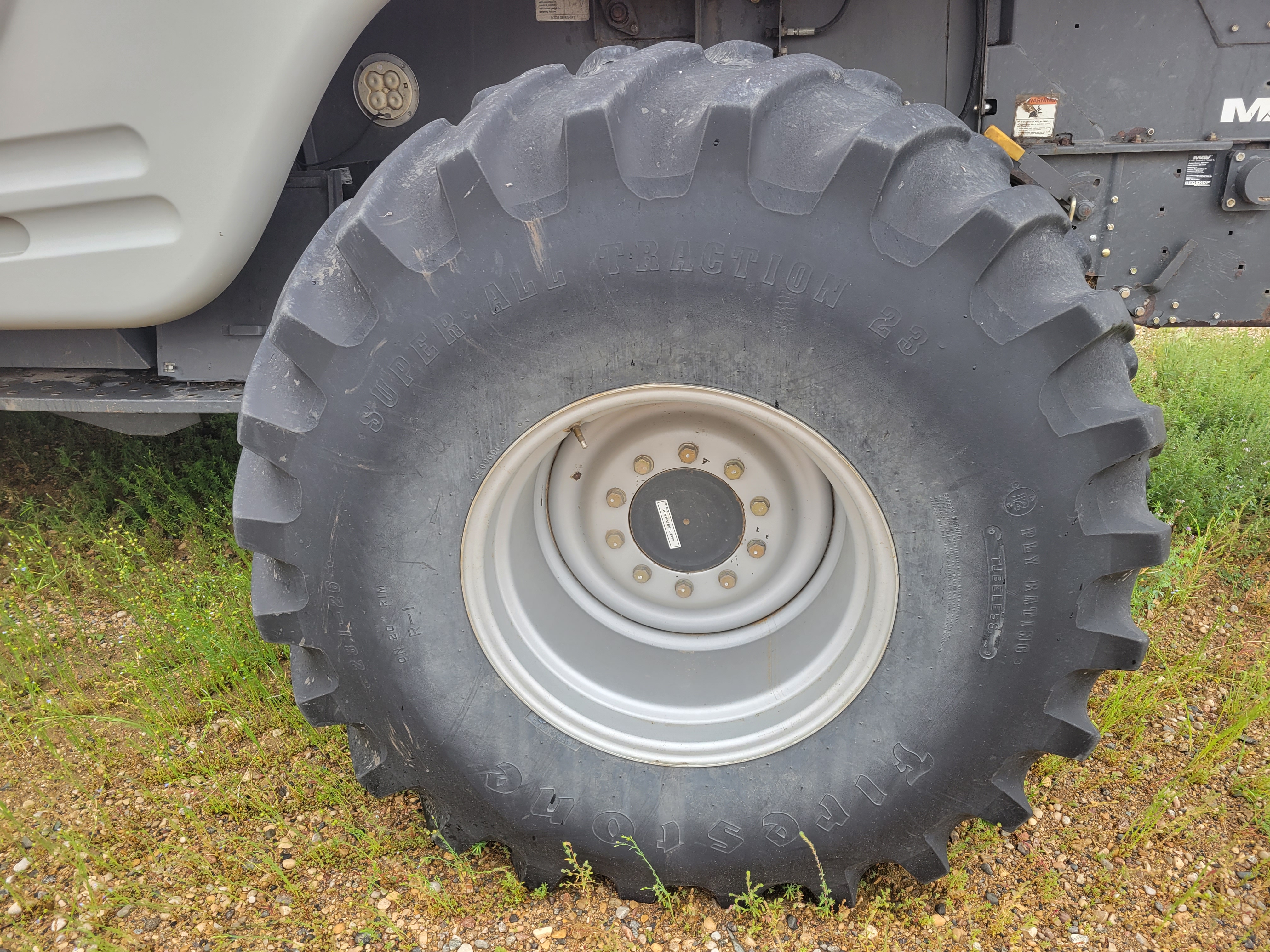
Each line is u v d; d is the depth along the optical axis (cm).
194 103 185
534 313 146
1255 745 226
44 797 211
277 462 157
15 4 179
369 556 162
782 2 218
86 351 233
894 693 163
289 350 152
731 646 193
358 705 175
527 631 181
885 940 173
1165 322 253
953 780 164
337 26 177
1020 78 226
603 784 176
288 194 223
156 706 245
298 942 175
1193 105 229
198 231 198
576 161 138
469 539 164
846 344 143
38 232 205
